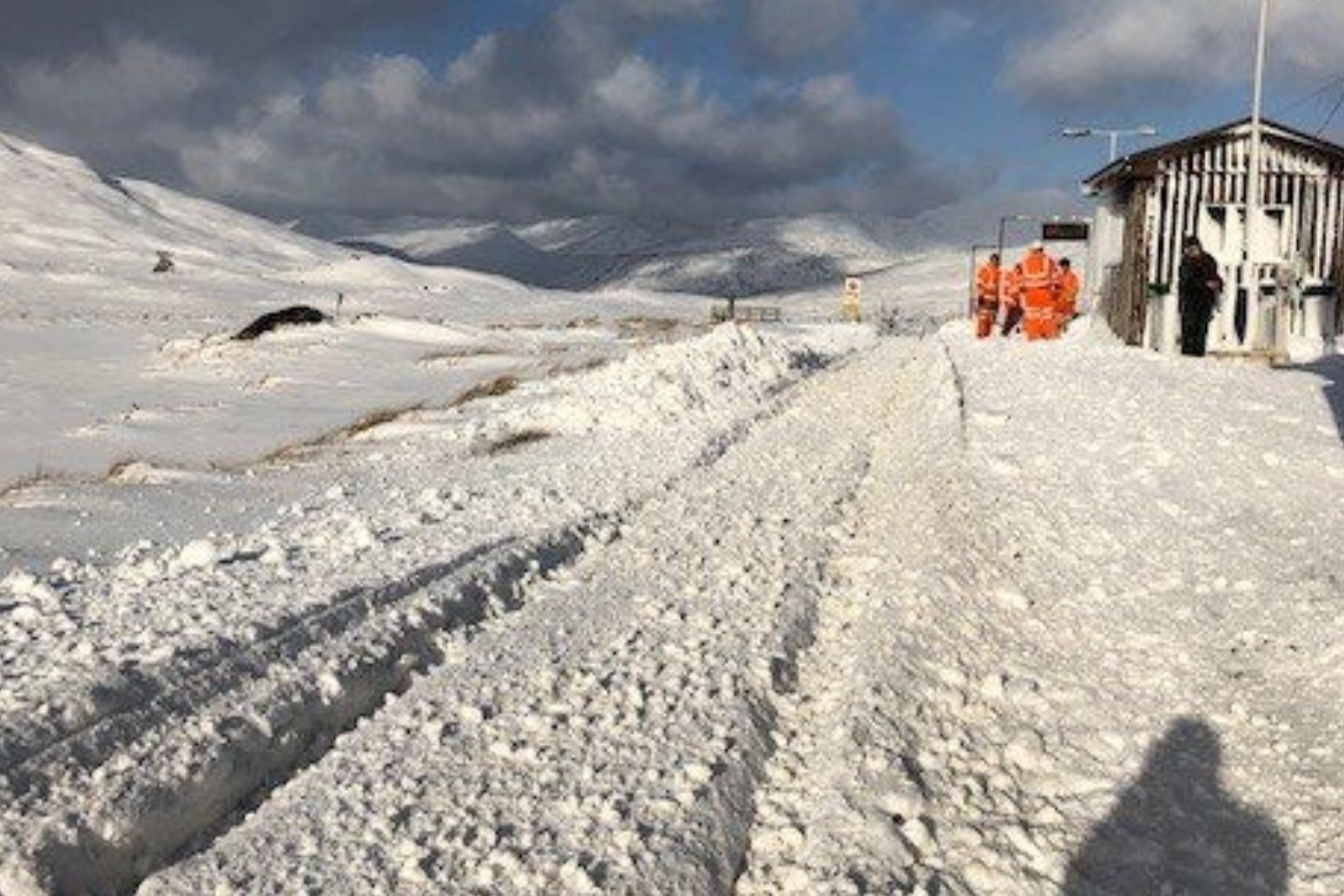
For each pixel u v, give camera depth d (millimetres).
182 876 4207
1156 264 27891
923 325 59375
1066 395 15633
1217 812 5320
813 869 4523
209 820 4723
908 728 5727
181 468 14719
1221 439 12914
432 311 79125
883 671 6227
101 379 35906
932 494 10523
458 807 4738
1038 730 6020
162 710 5098
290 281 116000
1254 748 5898
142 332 53625
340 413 26734
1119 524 9914
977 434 13195
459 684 6000
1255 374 18031
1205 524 10070
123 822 4332
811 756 5512
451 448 15297
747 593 7676
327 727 5586
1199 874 4812
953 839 4879
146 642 5828
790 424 15219
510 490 10945
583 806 4746
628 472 11797
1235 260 23703
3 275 96750
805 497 10648
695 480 11430
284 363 37156
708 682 6039
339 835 4492
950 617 7246
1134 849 4965
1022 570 8586
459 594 7215
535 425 16172
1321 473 11750
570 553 8742
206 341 44062
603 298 102875
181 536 10117
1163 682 6703
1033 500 10469
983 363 19516
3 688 5070
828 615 7586
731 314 53000
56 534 10258
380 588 7016
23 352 43688
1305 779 5570
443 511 9914
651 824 4625
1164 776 5605
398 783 4918
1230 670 6844
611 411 16109
